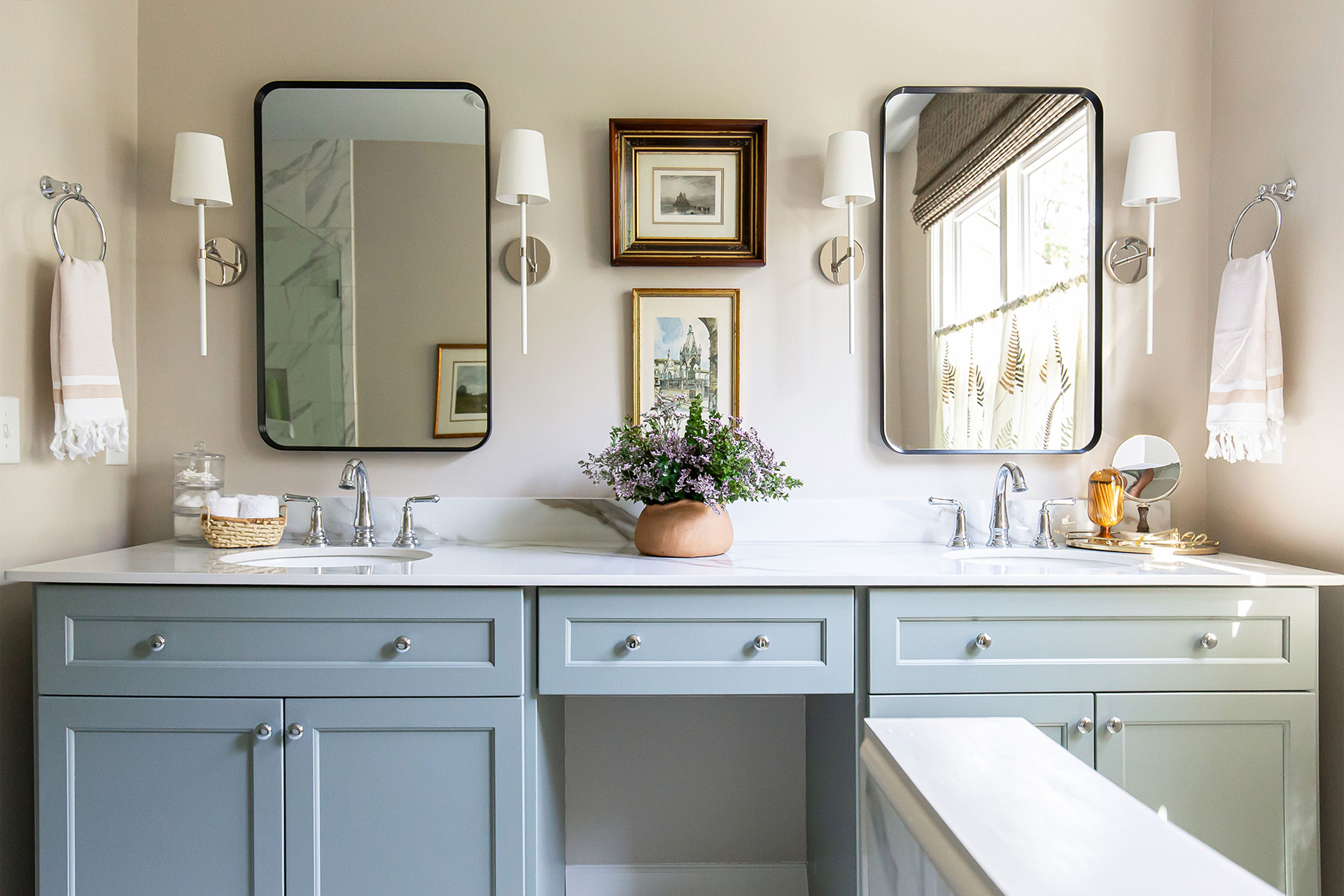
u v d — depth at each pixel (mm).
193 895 1472
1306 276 1697
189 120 1998
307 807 1468
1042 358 2029
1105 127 2031
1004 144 2025
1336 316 1622
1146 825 427
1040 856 394
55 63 1718
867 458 2035
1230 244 1788
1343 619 1605
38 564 1674
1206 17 2027
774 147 2027
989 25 2037
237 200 2006
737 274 2027
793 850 2053
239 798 1475
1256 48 1850
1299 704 1505
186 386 1999
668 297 2016
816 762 1883
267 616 1478
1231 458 1802
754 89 2029
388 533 1990
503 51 2016
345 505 1991
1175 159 1842
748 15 2033
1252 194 1868
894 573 1525
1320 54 1660
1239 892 362
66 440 1663
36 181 1668
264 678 1473
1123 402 2031
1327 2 1638
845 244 2021
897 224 2018
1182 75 2029
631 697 2053
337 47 2008
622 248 2012
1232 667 1506
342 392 1990
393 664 1479
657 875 2035
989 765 512
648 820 2049
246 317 2006
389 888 1479
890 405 2012
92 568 1523
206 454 1907
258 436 2006
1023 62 2035
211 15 2000
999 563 1873
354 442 1989
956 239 2021
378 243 1988
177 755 1475
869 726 592
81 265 1683
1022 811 447
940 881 420
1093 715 1504
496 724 1479
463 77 2016
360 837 1477
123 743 1476
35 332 1672
